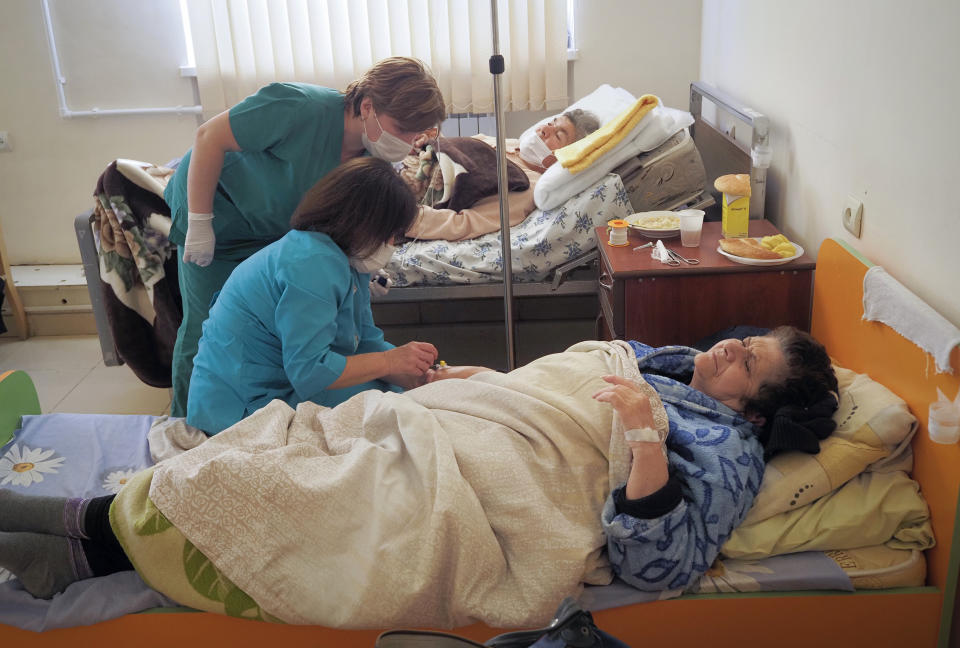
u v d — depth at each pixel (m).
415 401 1.76
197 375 1.92
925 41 1.67
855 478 1.64
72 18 3.73
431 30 3.77
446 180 2.97
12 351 3.51
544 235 2.72
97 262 2.84
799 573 1.52
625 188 2.77
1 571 1.59
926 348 1.55
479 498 1.54
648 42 3.84
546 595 1.45
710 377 1.76
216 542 1.48
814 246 2.31
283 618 1.46
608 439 1.62
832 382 1.71
